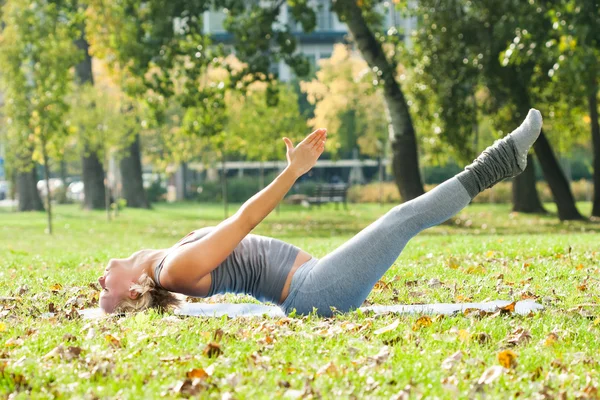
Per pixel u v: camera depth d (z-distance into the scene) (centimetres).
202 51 2439
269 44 2414
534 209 3294
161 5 2375
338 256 608
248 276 614
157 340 541
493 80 2522
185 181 6831
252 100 3875
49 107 2500
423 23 2670
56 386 444
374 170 7162
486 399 422
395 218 605
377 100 5184
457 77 2631
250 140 3953
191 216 3662
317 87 5409
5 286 909
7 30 2470
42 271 1080
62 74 2495
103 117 3381
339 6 2495
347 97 5259
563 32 1903
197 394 428
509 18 2317
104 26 2678
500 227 2448
